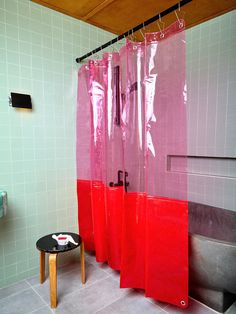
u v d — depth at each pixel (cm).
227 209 207
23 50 181
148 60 151
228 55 199
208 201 220
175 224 142
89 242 218
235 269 138
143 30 217
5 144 176
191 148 229
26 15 181
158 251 148
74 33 210
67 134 213
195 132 225
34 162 193
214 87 209
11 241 183
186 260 140
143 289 175
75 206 223
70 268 207
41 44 191
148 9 194
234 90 197
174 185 144
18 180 184
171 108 146
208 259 144
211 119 213
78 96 213
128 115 163
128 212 162
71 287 178
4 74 172
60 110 207
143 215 161
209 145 216
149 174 152
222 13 198
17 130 181
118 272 200
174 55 142
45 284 184
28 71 185
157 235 148
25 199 189
